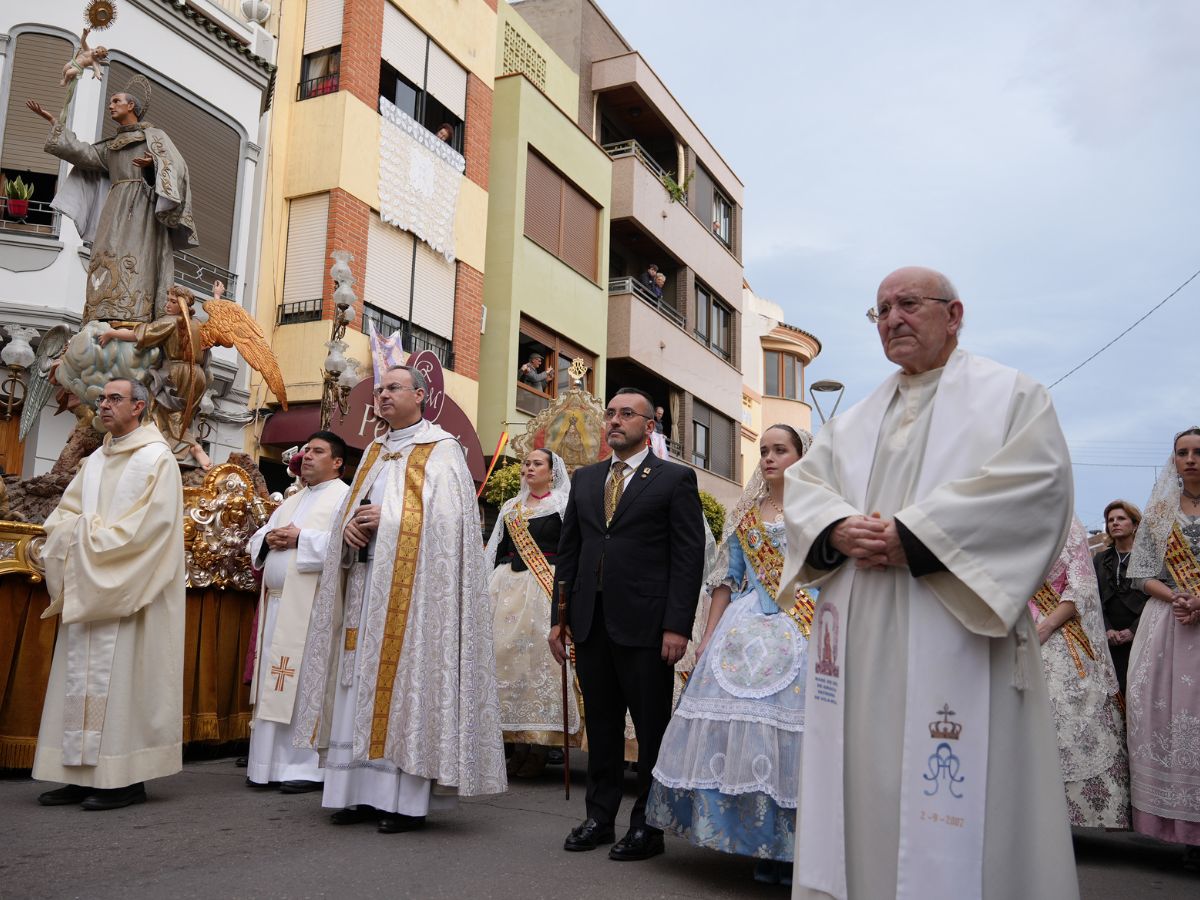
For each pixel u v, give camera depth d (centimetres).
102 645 501
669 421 2344
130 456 530
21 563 588
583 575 484
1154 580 559
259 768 582
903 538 278
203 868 388
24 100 1164
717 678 427
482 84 1811
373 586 489
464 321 1719
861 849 283
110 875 373
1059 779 278
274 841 442
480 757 491
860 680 293
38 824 458
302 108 1514
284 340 1455
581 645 477
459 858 427
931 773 273
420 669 479
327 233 1473
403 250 1605
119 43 1220
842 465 321
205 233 1337
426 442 525
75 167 805
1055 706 555
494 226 1827
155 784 582
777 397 3278
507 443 1731
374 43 1555
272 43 1466
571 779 694
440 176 1675
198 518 676
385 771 475
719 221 2736
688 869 430
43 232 1153
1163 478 569
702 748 413
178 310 766
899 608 290
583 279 2019
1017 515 278
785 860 390
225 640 707
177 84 1295
